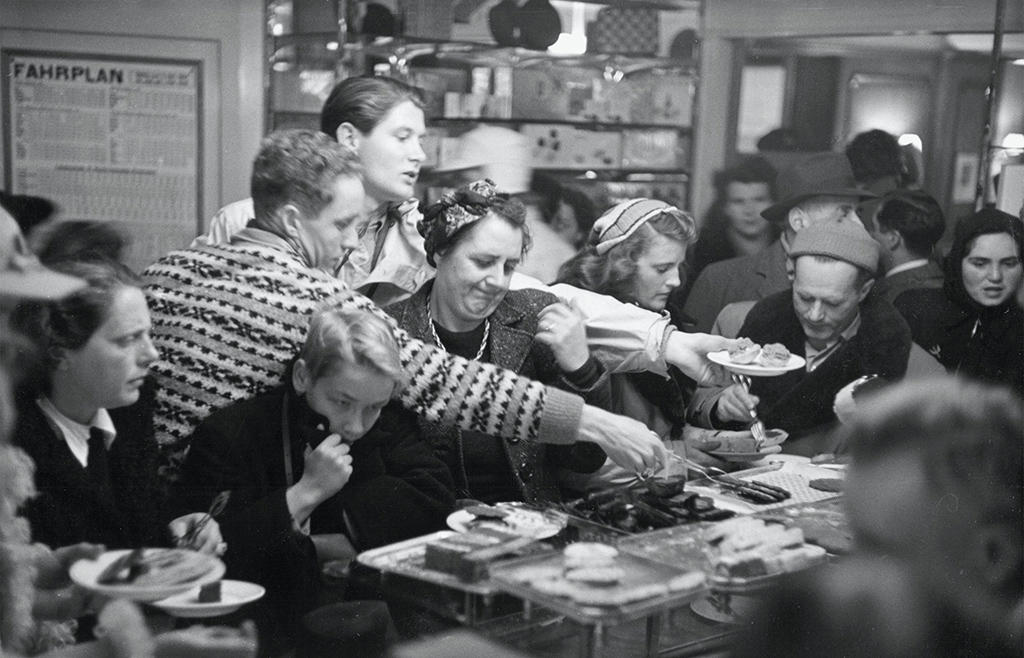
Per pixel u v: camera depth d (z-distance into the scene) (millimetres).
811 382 2150
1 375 1541
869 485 1952
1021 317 2174
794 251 2209
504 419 1823
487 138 2338
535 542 1766
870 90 2373
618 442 1876
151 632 1654
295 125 2068
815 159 2320
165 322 1714
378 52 2322
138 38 1838
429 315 1882
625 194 2344
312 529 1827
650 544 1811
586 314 2008
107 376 1615
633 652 1736
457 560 1675
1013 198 2371
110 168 1835
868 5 2332
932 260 2229
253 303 1712
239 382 1725
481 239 1809
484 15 2455
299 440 1773
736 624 1762
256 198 1742
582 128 2418
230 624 1701
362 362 1713
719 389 2092
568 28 2494
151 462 1702
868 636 1768
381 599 1743
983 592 1888
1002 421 2008
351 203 1753
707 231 2287
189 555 1667
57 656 1571
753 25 2379
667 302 2174
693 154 2381
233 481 1729
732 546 1797
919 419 2027
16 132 1779
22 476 1554
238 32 1919
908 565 1880
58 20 1780
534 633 1697
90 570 1608
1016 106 2389
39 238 1626
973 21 2322
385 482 1827
